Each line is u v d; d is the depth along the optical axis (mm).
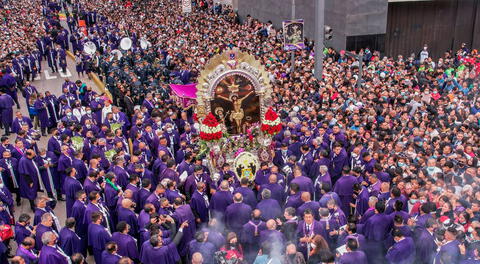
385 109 16531
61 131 15594
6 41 29859
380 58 29734
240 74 14164
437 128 15336
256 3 40031
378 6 28453
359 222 10789
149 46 30516
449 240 8758
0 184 12375
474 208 9734
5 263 10789
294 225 9656
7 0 49406
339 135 14172
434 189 10633
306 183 11562
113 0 47812
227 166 13203
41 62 31234
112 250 8969
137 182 12039
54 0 48312
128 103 19859
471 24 32125
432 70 24125
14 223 12656
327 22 30656
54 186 14195
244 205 10594
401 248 8883
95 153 13641
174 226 10062
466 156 12602
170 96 20781
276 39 30656
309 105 17203
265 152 14094
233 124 14500
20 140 14508
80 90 20672
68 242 9828
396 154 12820
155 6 45281
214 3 45062
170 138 15906
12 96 21734
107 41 32000
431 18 31172
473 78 21719
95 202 10883
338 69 22938
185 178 12641
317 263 8891
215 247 9422
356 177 12117
